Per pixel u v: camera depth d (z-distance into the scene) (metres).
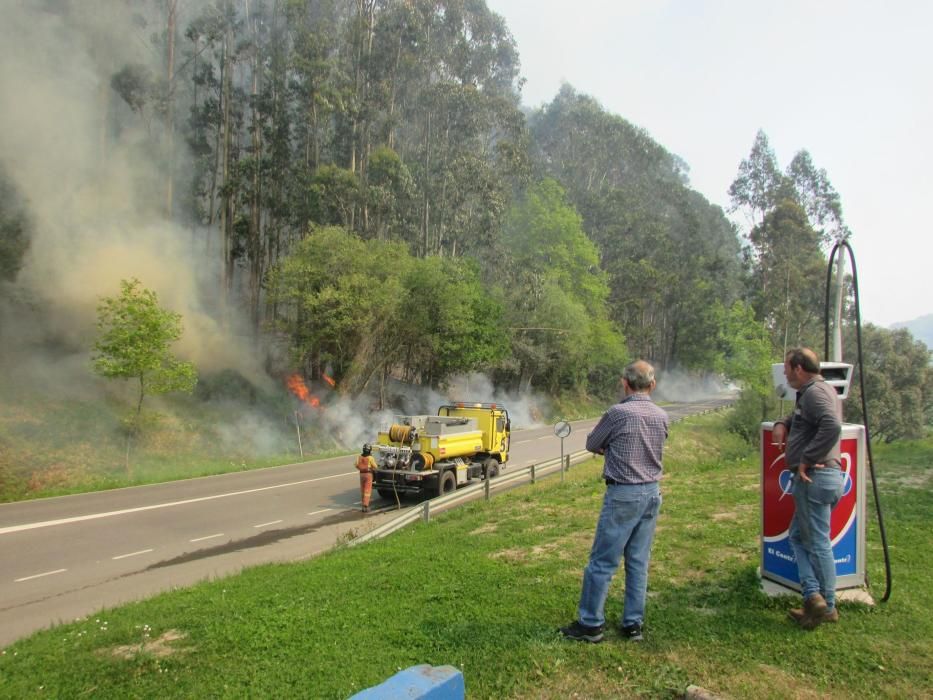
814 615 4.15
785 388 4.80
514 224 51.56
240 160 37.06
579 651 3.93
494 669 3.75
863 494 4.76
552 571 5.93
